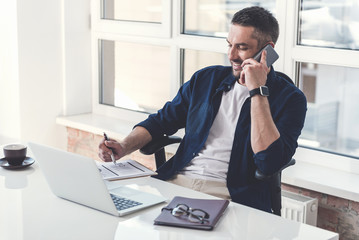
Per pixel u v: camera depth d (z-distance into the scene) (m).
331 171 2.92
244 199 2.36
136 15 3.81
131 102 3.98
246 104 2.44
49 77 3.96
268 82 2.43
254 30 2.40
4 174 2.33
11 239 1.69
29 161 2.46
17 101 3.87
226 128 2.52
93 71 4.11
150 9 3.71
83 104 4.13
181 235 1.73
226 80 2.56
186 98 2.72
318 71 3.01
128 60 3.93
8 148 2.47
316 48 2.91
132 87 3.95
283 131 2.35
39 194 2.10
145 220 1.85
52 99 4.00
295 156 3.10
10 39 3.83
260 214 1.91
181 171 2.58
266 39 2.42
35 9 3.81
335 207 2.79
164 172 2.62
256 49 2.42
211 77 2.64
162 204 2.00
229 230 1.78
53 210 1.94
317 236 1.74
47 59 3.93
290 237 1.73
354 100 2.90
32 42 3.84
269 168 2.26
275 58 2.39
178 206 1.87
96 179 1.87
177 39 3.54
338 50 2.83
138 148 2.66
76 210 1.94
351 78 2.89
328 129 3.02
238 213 1.92
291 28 2.98
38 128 3.97
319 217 2.86
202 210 1.84
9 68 3.88
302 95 2.43
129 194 2.08
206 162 2.50
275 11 3.06
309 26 2.97
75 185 1.95
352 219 2.74
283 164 2.30
